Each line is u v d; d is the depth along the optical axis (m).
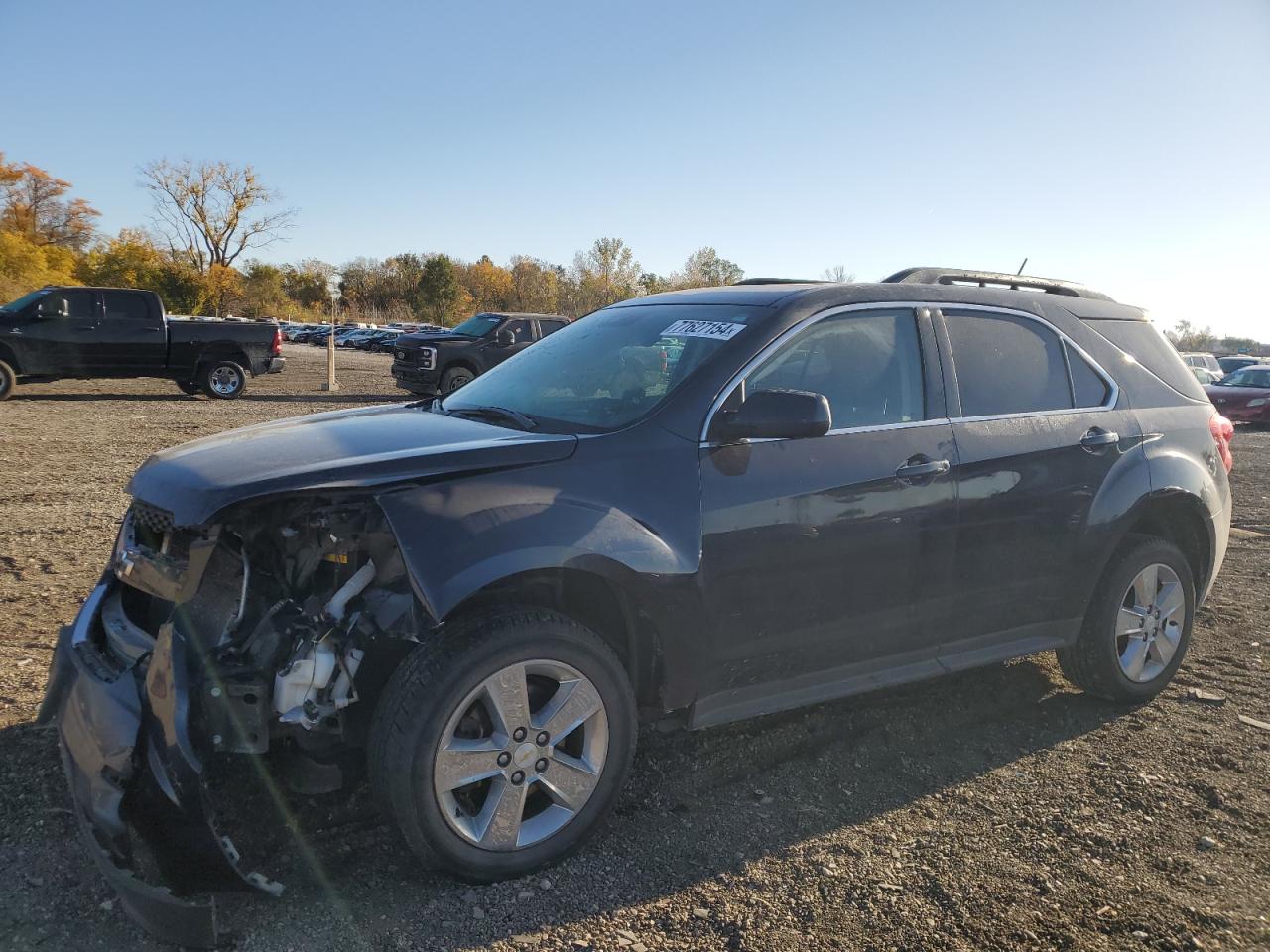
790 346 3.37
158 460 3.05
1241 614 5.69
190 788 2.32
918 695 4.29
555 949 2.46
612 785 2.90
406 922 2.56
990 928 2.59
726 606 3.09
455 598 2.51
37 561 5.97
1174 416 4.34
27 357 16.28
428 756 2.56
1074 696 4.35
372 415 3.71
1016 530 3.74
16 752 3.38
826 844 3.01
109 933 2.48
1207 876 2.87
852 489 3.31
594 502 2.86
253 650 2.57
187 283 65.38
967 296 3.90
